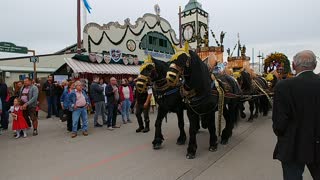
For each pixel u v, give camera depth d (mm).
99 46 19109
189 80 5719
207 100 5895
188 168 5512
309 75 3182
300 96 3098
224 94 6707
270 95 11742
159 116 7152
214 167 5547
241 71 9906
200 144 7379
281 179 4863
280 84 3201
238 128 9438
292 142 3111
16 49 14367
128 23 20906
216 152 6590
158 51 23625
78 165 5926
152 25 23016
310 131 3059
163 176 5113
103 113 10852
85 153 6855
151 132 9336
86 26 18422
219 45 21422
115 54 17641
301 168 3201
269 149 6781
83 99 9055
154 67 6949
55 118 13344
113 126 10172
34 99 9148
